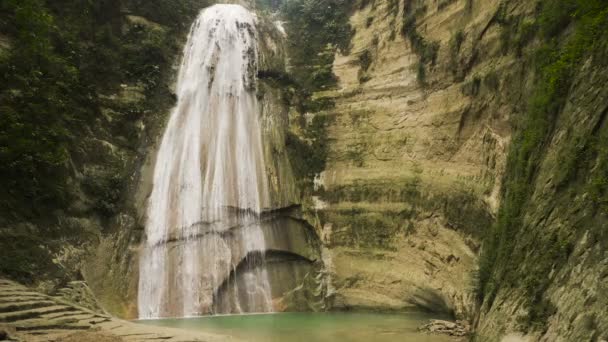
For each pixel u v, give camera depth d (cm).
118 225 1827
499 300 1045
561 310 767
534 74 1359
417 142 2005
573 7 1209
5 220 1409
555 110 1123
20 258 1382
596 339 630
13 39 1645
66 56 1923
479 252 1512
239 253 2017
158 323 1556
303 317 1748
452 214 1728
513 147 1370
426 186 1895
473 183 1659
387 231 1991
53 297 1284
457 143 1802
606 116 851
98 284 1658
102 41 2130
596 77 957
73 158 1766
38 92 1639
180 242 1950
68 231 1630
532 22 1453
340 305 1988
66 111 1789
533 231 998
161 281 1838
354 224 2097
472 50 1773
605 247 713
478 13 1775
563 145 997
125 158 1975
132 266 1795
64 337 943
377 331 1403
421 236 1853
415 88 2084
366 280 1969
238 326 1491
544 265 887
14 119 1488
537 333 816
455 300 1587
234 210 2097
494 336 977
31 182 1529
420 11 2112
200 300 1859
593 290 693
